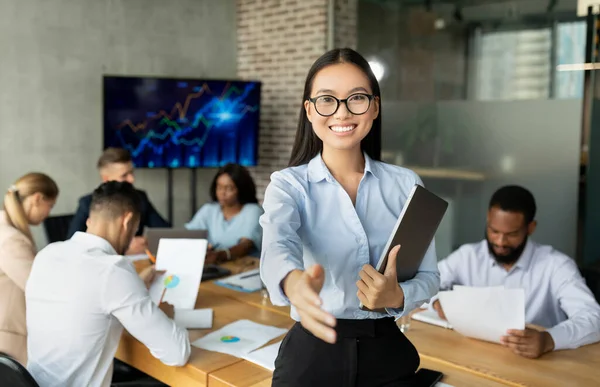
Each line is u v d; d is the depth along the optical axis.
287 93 5.95
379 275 1.12
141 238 3.71
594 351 2.06
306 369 1.28
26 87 5.00
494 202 2.55
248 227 3.85
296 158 1.38
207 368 1.94
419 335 2.23
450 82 5.41
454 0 5.31
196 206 6.18
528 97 4.95
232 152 5.72
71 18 5.20
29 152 5.05
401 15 5.60
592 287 4.30
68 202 5.31
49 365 1.99
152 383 2.57
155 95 5.25
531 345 1.99
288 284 1.03
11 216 2.61
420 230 1.25
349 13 5.70
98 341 1.99
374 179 1.32
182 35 5.91
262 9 6.08
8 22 4.87
